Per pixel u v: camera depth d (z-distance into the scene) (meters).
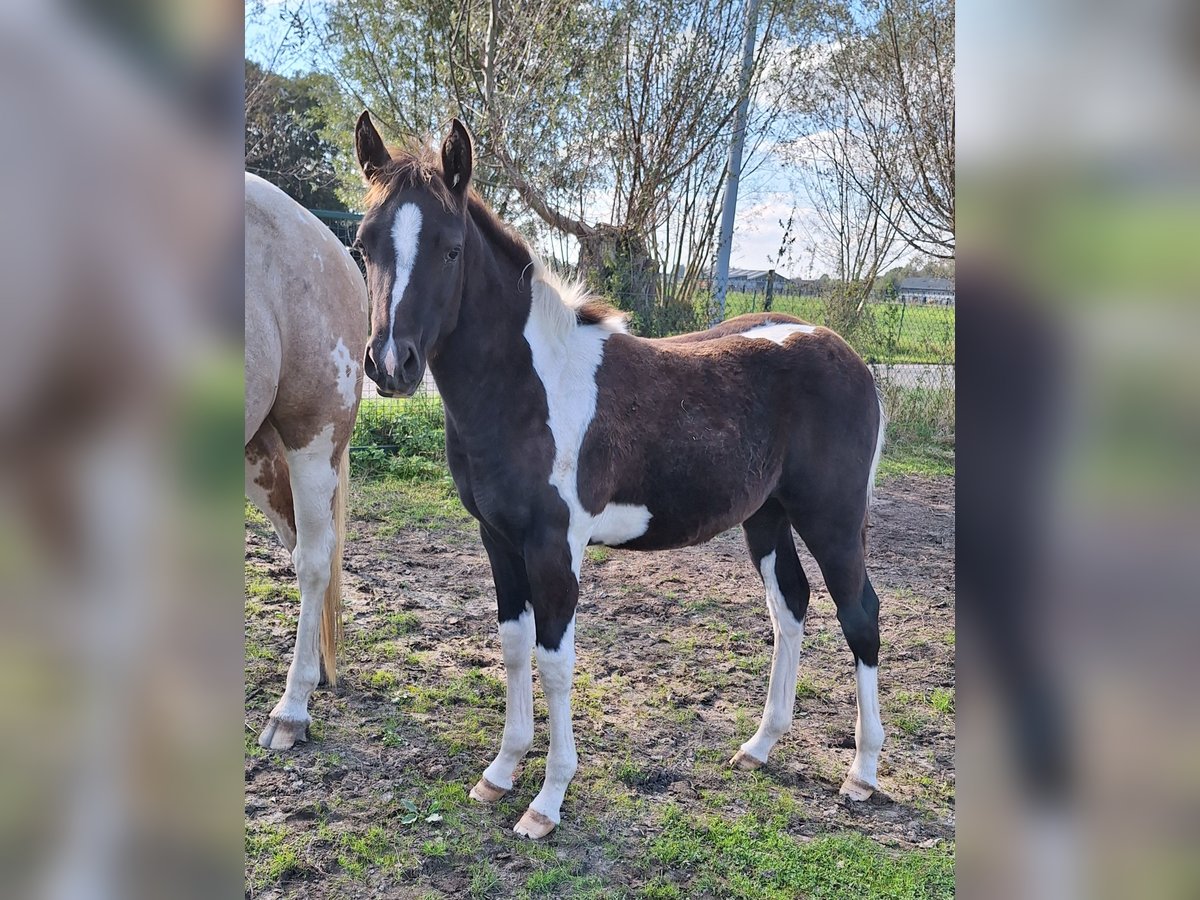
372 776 2.82
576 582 2.59
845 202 9.70
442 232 2.29
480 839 2.54
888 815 2.78
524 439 2.52
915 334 9.18
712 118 8.10
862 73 9.23
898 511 6.49
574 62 7.69
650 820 2.67
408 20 7.60
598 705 3.38
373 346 2.23
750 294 9.58
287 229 2.88
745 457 2.83
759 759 2.99
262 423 3.07
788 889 2.37
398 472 6.45
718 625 4.21
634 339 2.86
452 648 3.79
